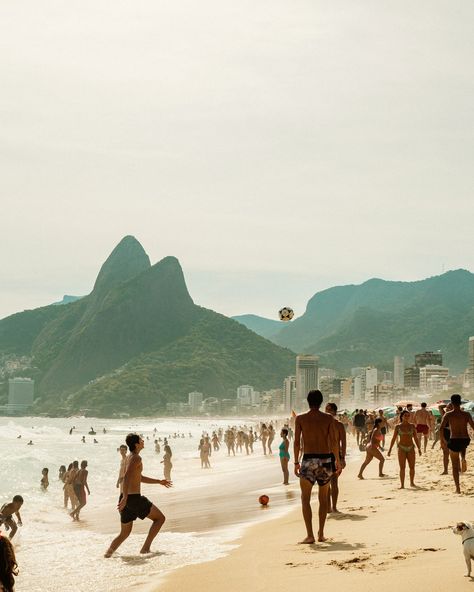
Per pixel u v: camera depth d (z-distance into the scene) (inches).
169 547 457.1
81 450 3238.2
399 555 336.2
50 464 2064.5
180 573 354.0
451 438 585.3
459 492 581.9
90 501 1058.7
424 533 397.7
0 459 2048.5
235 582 312.8
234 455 2197.3
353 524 461.7
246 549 410.9
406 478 745.6
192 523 590.6
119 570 390.0
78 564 424.5
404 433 655.1
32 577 391.5
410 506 529.0
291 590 281.9
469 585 261.4
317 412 399.5
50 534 650.8
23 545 556.7
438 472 775.1
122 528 447.2
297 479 1002.7
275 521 540.1
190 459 2175.2
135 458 450.3
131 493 445.4
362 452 1376.7
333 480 534.0
